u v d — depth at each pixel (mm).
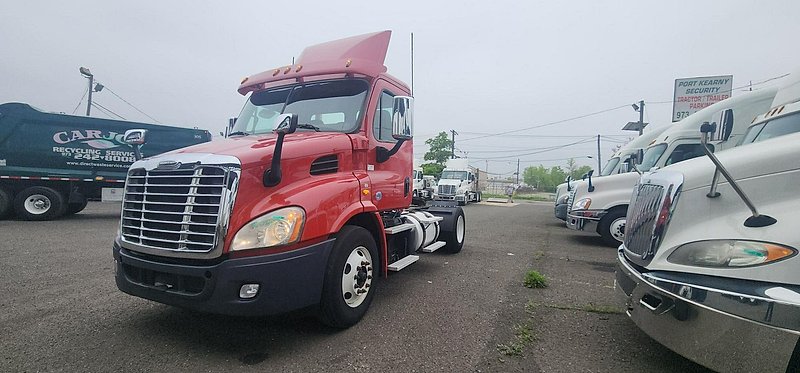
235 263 2980
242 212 3080
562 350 3348
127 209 3539
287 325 3807
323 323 3682
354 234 3828
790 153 2678
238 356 3164
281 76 4797
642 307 2984
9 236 8586
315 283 3359
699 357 2557
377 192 4453
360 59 4520
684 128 8609
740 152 3078
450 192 27438
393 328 3785
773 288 2330
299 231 3213
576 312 4273
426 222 6199
